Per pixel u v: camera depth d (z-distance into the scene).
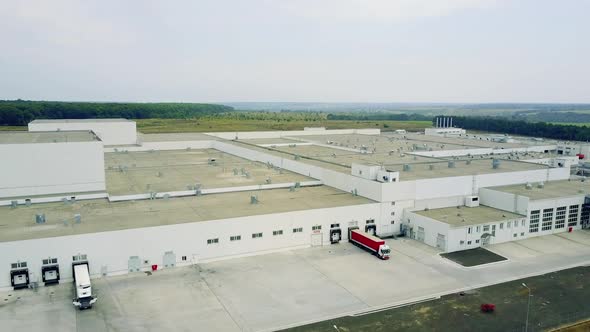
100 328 43.38
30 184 72.06
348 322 45.06
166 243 58.50
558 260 62.69
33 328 43.22
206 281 54.81
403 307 48.31
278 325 44.44
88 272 52.91
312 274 57.25
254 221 63.50
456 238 66.19
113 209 67.62
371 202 73.44
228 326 44.16
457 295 51.25
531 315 46.50
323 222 68.50
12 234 54.53
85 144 74.56
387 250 62.44
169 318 45.59
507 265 60.66
